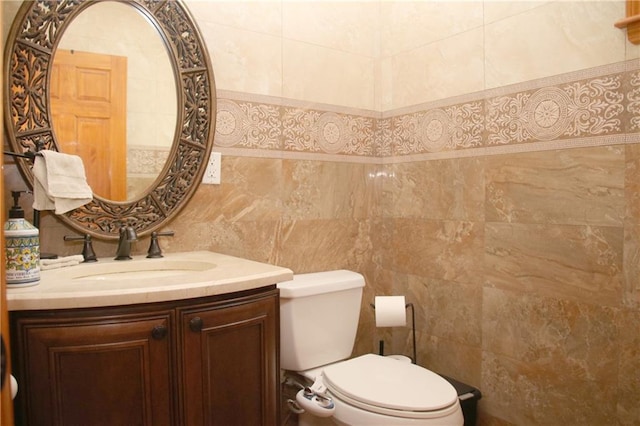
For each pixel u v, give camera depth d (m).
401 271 1.96
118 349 0.94
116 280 1.06
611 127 1.29
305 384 1.55
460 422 1.28
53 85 1.27
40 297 0.88
